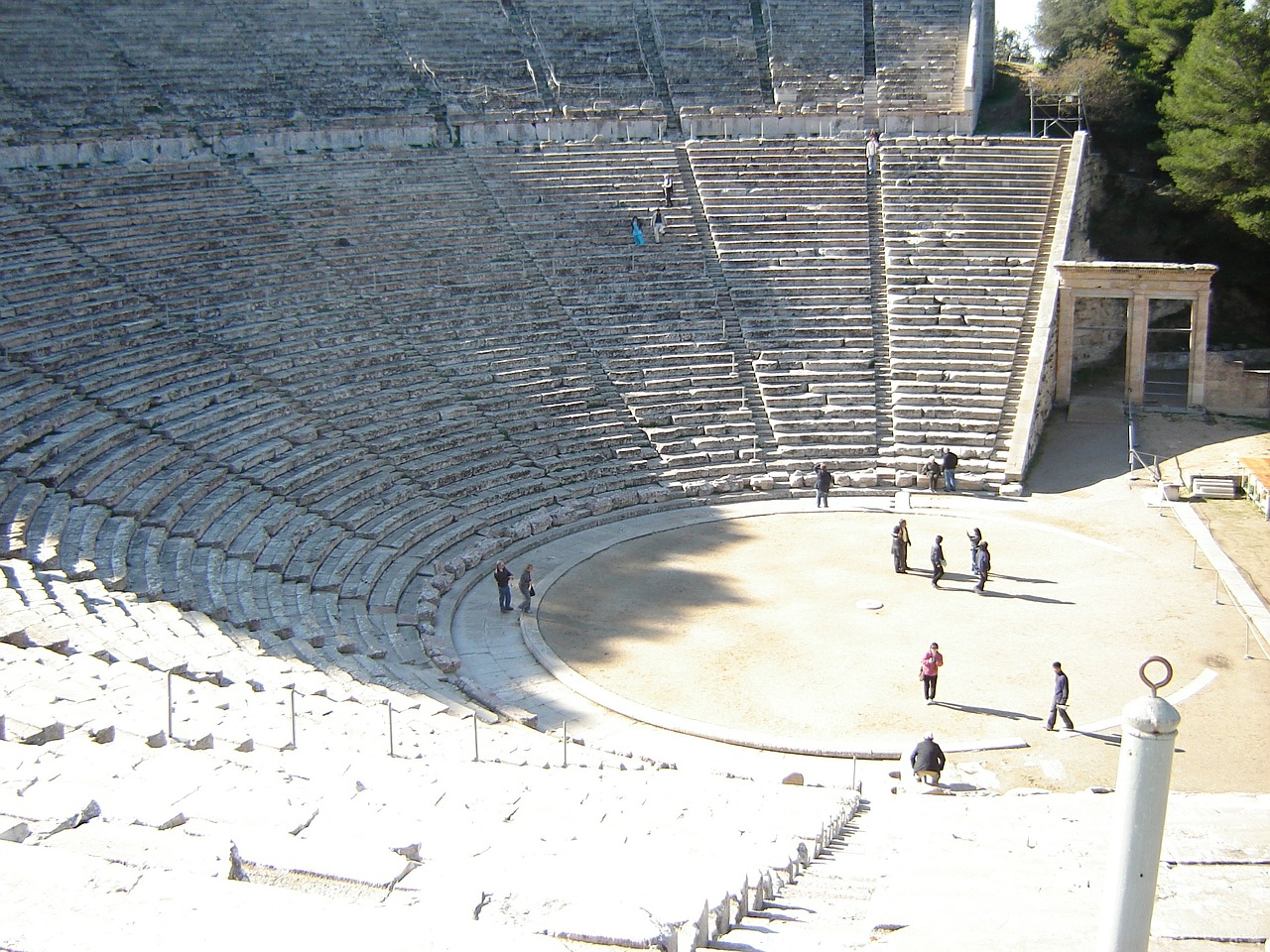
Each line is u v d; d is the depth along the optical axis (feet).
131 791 31.63
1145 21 174.09
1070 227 141.08
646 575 98.63
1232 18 146.92
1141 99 173.17
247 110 142.41
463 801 40.73
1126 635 85.71
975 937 28.78
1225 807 48.57
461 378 118.62
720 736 71.82
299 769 41.88
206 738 43.73
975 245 139.64
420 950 17.29
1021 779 66.95
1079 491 118.62
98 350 96.43
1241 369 134.72
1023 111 172.86
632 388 125.49
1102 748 70.28
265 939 17.26
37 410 85.35
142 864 24.39
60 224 109.40
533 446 115.96
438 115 152.15
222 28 152.35
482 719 67.51
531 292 131.34
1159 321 162.09
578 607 91.97
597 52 170.60
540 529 106.22
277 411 101.91
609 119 154.10
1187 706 74.90
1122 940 23.17
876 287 136.87
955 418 125.18
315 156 137.59
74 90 134.41
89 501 79.05
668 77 168.04
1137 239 168.04
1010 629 87.25
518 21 172.65
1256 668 79.92
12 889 18.57
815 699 76.79
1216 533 106.32
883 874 38.65
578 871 28.30
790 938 28.43
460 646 84.74
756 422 125.29
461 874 26.40
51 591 63.98
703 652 84.02
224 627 70.33
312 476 97.45
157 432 91.04
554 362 125.18
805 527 110.93
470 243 133.80
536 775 49.83
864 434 124.36
